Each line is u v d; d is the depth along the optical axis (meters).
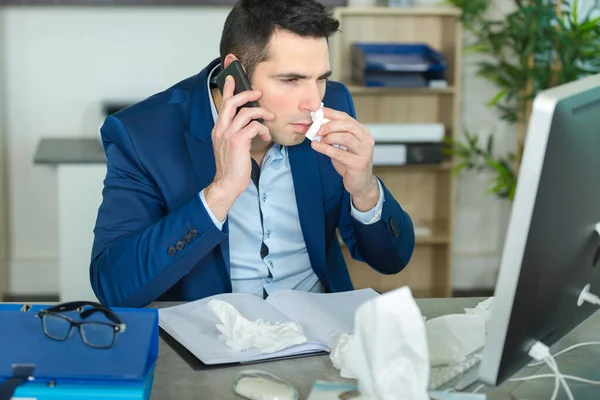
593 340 1.43
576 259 1.18
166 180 1.77
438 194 3.88
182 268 1.61
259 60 1.61
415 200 3.92
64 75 3.78
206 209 1.60
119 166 1.79
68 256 3.15
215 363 1.31
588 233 1.18
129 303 1.62
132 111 1.84
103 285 1.64
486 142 3.98
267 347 1.34
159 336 1.43
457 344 1.32
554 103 0.99
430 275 3.96
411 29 3.72
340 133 1.63
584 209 1.14
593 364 1.34
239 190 1.60
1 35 3.71
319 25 1.59
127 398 1.08
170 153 1.79
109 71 3.80
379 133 3.50
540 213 1.03
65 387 1.08
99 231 1.73
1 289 3.80
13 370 1.08
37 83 3.77
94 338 1.19
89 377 1.08
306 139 1.84
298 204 1.82
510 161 3.98
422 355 1.02
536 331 1.16
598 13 3.75
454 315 1.38
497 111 3.95
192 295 1.76
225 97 1.62
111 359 1.13
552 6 3.57
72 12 3.72
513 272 1.04
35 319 1.27
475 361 1.31
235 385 1.22
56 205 3.91
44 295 3.95
